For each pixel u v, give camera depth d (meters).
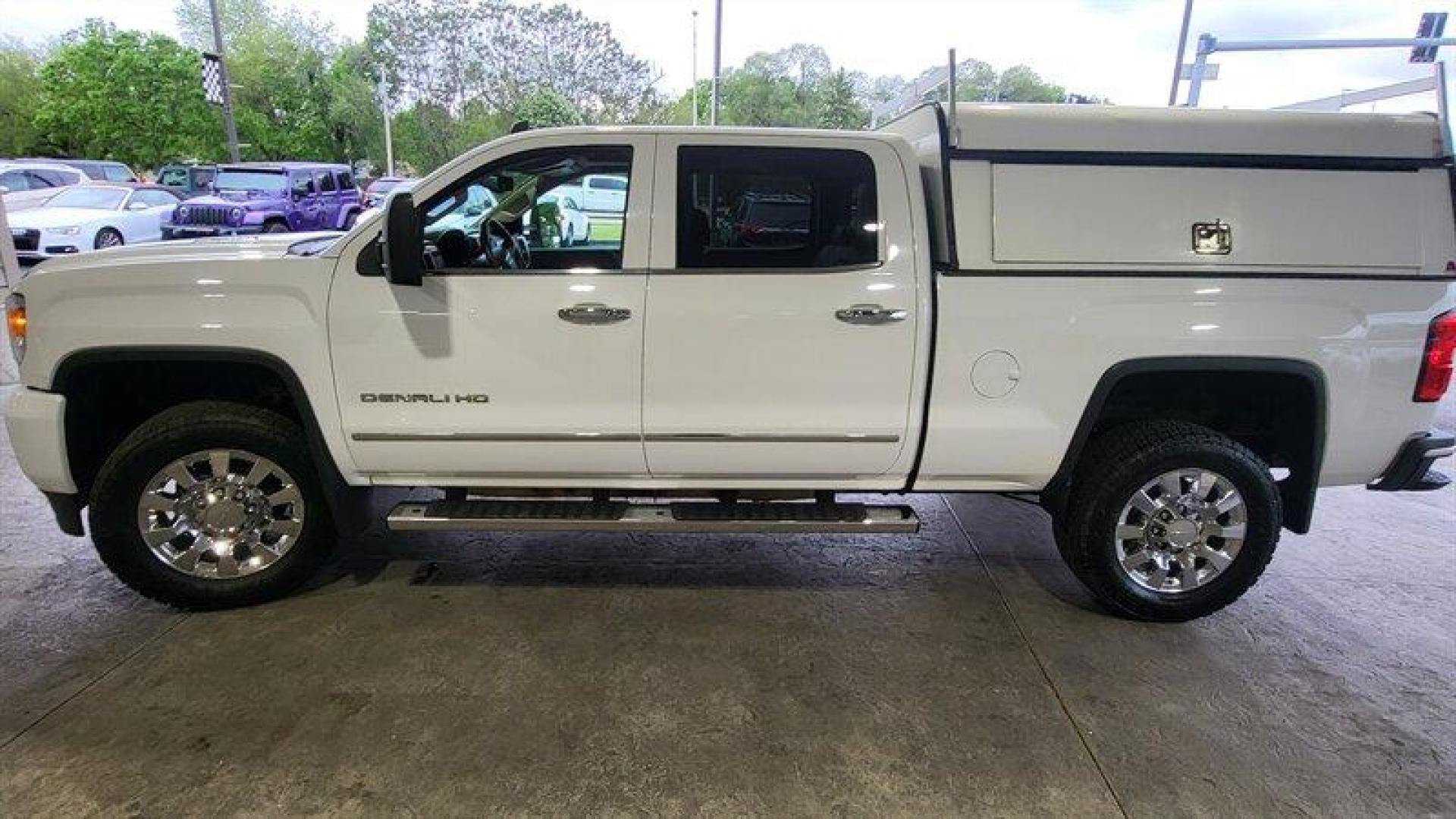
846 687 2.99
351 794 2.41
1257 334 3.21
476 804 2.38
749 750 2.64
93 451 3.45
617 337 3.18
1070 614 3.57
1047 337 3.21
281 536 3.44
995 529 4.54
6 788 2.40
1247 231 3.19
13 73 44.81
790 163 3.23
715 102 22.09
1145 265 3.19
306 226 17.28
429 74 40.41
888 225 3.20
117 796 2.38
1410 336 3.25
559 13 40.31
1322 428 3.31
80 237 14.30
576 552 4.10
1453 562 4.22
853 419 3.29
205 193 19.53
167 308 3.14
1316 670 3.17
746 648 3.23
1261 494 3.35
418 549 4.08
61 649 3.12
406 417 3.25
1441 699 3.00
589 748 2.63
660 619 3.45
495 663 3.09
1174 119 3.21
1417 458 3.36
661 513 3.42
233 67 42.00
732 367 3.22
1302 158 3.19
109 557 3.29
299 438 3.36
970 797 2.46
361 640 3.22
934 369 3.24
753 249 3.31
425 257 3.23
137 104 36.81
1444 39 13.49
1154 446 3.33
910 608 3.60
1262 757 2.66
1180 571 3.45
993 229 3.16
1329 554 4.31
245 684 2.92
